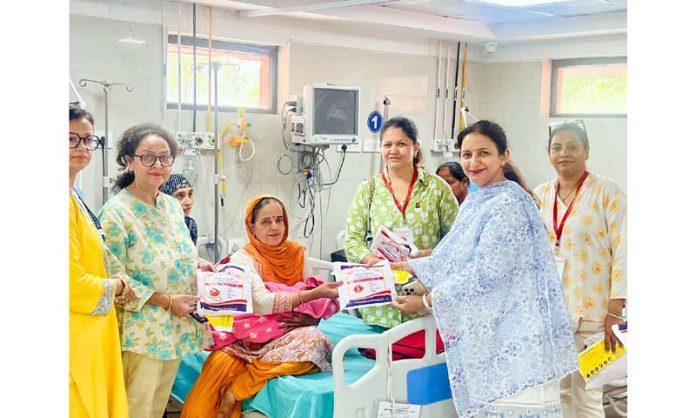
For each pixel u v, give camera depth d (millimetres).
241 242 3896
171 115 3682
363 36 3957
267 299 2883
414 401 2787
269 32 3881
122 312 2637
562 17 3336
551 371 2611
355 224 3242
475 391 2600
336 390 2572
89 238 2396
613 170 3121
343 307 2832
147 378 2656
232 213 3877
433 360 2834
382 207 3170
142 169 2629
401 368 2736
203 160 3762
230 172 3844
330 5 3404
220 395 2945
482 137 2680
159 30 3607
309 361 2859
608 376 2785
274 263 3135
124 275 2562
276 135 3961
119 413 2482
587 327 2811
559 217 2848
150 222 2682
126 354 2672
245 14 3795
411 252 3037
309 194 4059
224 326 2777
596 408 2916
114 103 3502
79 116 2373
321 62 3980
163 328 2666
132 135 2662
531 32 3467
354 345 2602
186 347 2764
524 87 3486
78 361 2359
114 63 3488
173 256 2709
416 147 3203
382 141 3182
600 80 3256
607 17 3217
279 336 2957
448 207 3162
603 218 2775
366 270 2887
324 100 3896
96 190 3461
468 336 2604
